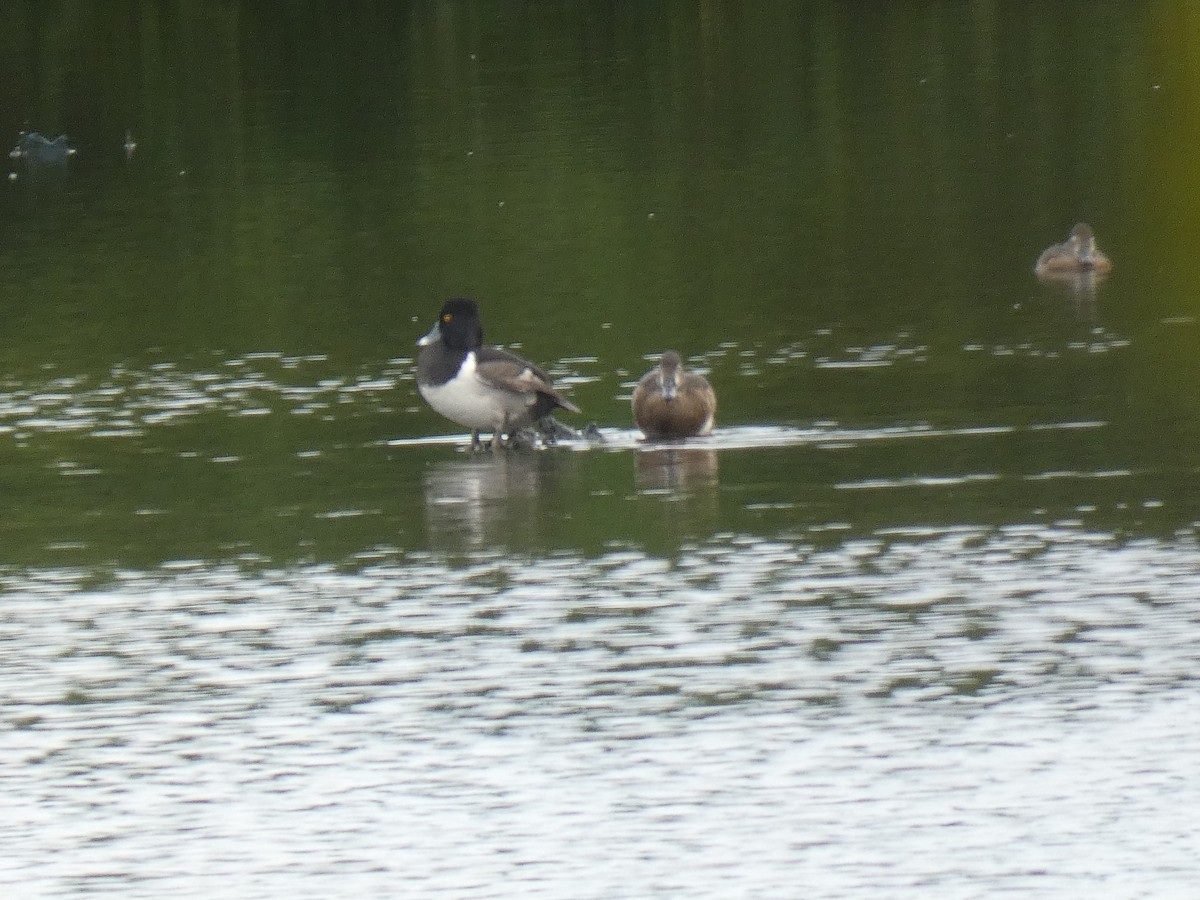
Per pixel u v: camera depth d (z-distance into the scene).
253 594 19.58
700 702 16.53
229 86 61.25
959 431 24.64
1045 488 21.91
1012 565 19.41
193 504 22.84
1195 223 39.31
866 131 51.16
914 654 17.31
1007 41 64.19
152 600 19.50
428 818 14.86
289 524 21.86
